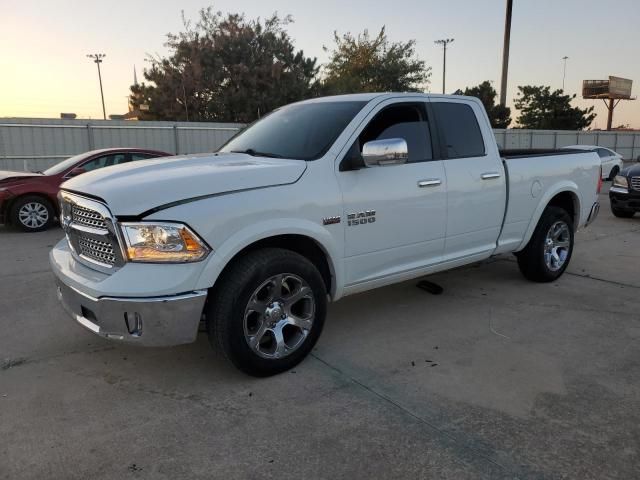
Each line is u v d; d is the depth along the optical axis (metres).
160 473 2.56
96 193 3.14
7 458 2.67
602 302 5.15
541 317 4.72
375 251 3.99
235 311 3.23
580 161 5.90
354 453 2.71
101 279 3.12
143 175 3.33
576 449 2.72
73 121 18.98
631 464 2.60
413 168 4.19
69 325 4.55
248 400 3.25
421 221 4.25
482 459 2.64
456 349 4.02
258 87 36.53
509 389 3.37
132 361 3.83
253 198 3.27
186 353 3.95
